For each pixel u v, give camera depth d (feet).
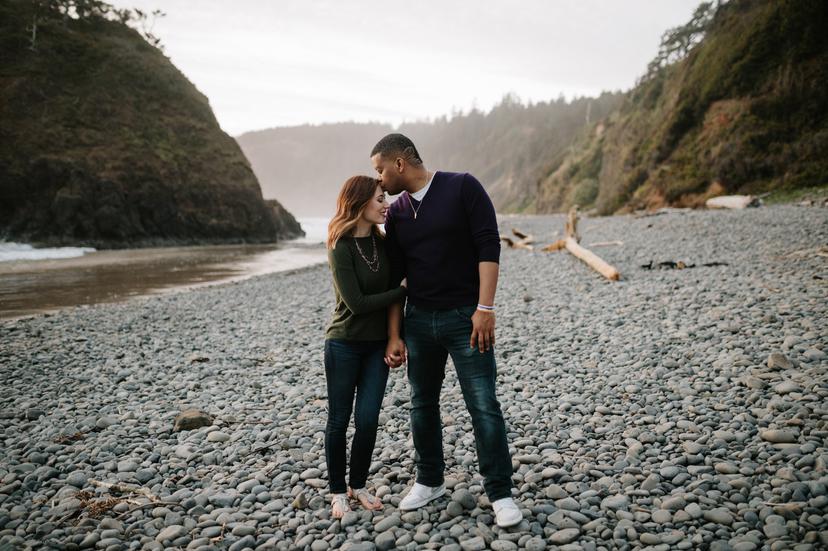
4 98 123.24
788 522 8.40
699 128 121.39
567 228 56.39
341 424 10.09
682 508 9.31
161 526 9.93
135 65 157.38
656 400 14.60
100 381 20.20
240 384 19.17
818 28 104.47
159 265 78.74
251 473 12.07
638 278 34.17
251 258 92.17
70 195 112.27
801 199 80.02
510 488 9.49
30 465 12.63
